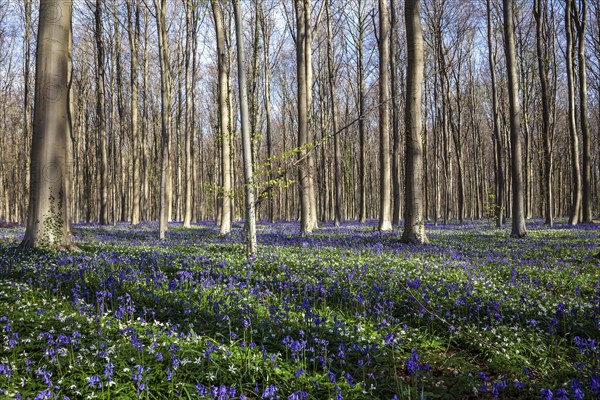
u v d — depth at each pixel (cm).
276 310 641
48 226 1251
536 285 903
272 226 3334
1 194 4756
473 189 6262
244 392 452
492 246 1574
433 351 587
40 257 1071
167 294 764
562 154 5312
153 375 456
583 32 2808
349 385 458
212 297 724
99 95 3444
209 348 498
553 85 3478
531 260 1222
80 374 451
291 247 1459
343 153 5381
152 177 5122
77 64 4247
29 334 557
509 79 2064
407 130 1639
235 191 2178
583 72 2850
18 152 4862
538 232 2300
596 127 5572
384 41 2431
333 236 1998
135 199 3359
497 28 3575
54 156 1266
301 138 2205
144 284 816
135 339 480
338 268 1038
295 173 2227
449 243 1675
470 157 6244
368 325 654
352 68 4022
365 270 979
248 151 1236
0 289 749
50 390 409
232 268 1013
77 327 570
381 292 751
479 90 4797
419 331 637
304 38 2428
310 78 2445
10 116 4647
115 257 1134
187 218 3259
